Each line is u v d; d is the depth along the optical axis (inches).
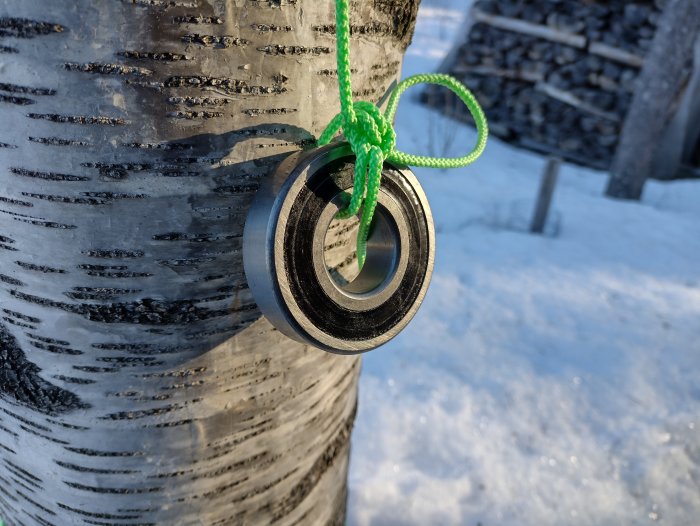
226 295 27.0
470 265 150.4
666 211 206.4
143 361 27.9
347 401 41.9
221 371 29.3
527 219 185.8
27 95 21.8
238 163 24.1
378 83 28.9
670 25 189.2
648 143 206.5
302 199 24.1
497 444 93.4
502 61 269.3
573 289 141.4
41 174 23.4
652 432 96.9
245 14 21.6
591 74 251.4
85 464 31.6
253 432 32.5
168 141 22.8
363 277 30.2
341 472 45.3
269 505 36.4
